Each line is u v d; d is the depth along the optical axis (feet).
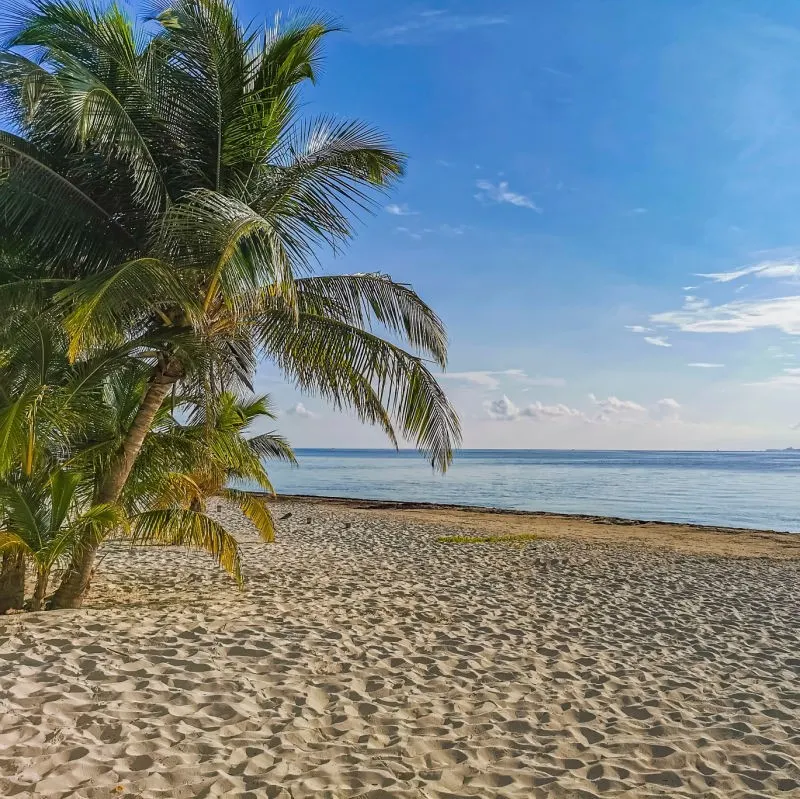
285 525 63.21
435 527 65.82
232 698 15.40
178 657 18.11
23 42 20.51
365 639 21.56
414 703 15.90
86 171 22.00
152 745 12.60
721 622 26.81
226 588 30.48
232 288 18.89
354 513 81.10
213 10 20.99
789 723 15.53
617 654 21.36
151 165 21.57
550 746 13.69
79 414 23.02
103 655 17.84
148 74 22.36
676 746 13.87
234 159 23.02
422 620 25.00
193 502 36.94
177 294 19.34
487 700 16.43
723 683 18.58
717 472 270.26
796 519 97.66
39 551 22.62
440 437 24.57
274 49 23.40
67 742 12.41
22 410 18.66
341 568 37.52
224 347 25.59
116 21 21.61
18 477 23.34
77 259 22.36
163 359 23.73
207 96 22.26
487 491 151.23
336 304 24.50
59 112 20.39
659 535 65.16
